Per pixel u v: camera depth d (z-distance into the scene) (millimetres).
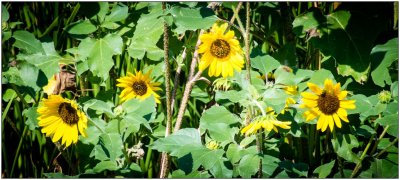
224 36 1683
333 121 1579
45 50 1981
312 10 2027
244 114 1797
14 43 1819
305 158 2084
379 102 1664
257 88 1691
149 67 2201
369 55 1900
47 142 2346
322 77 1758
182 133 1655
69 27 1941
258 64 1741
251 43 2174
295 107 1686
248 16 1705
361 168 1788
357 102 1686
